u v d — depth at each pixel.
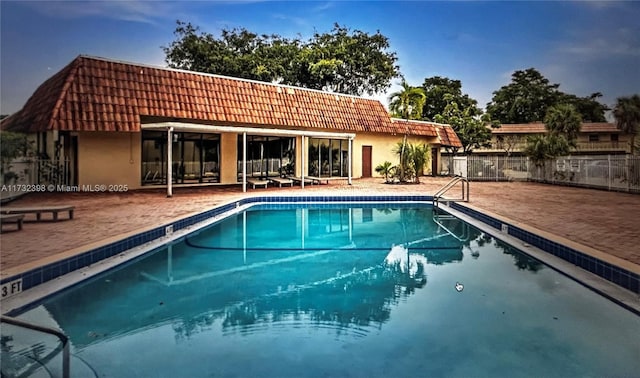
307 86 30.98
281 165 21.08
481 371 3.29
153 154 16.97
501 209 11.17
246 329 4.19
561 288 5.42
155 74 16.72
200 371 3.32
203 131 16.95
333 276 6.15
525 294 5.19
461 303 4.89
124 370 3.34
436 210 13.20
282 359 3.53
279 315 4.58
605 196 15.32
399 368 3.36
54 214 8.66
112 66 15.76
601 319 4.33
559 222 8.81
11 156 13.40
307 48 31.27
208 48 27.78
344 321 4.38
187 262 6.97
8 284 4.65
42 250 6.03
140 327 4.26
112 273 6.07
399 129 25.30
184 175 17.81
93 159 15.55
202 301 5.06
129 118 15.13
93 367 3.38
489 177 26.48
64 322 4.37
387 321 4.35
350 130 22.62
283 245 8.34
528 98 42.69
